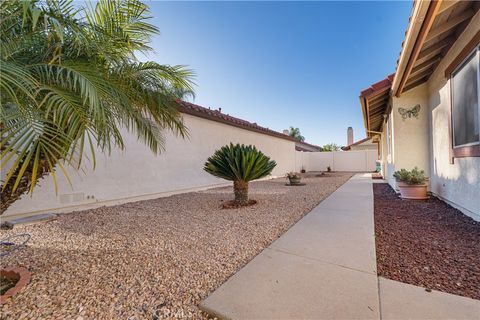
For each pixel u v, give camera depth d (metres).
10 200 2.32
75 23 2.03
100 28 2.23
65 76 2.03
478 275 2.31
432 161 6.28
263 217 4.98
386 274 2.40
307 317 1.78
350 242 3.34
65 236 3.90
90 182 6.09
